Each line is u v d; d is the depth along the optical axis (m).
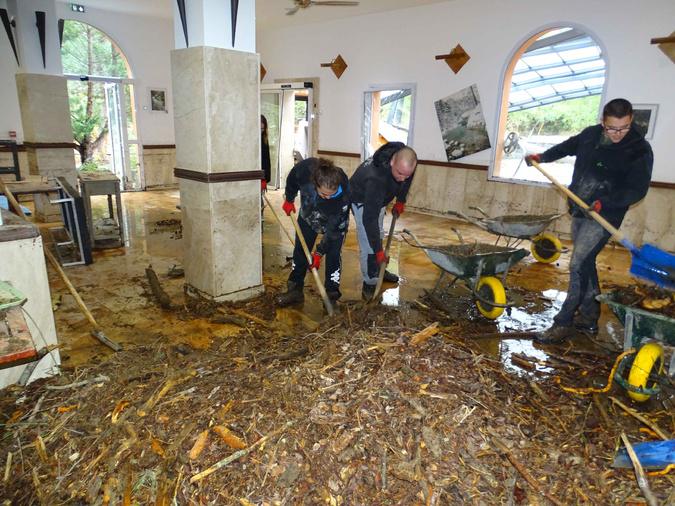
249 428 2.08
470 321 3.83
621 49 5.90
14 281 2.50
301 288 4.15
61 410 2.29
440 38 7.73
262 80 11.19
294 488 1.83
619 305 2.75
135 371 2.59
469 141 7.66
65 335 3.36
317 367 2.53
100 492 1.83
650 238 6.01
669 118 5.65
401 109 10.09
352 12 8.54
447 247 4.25
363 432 2.08
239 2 3.49
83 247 4.98
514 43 6.87
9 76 8.29
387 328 3.07
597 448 2.20
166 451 1.98
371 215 3.60
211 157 3.61
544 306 4.23
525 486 1.92
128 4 8.60
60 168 7.24
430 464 1.96
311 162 3.67
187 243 4.07
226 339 3.31
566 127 8.75
